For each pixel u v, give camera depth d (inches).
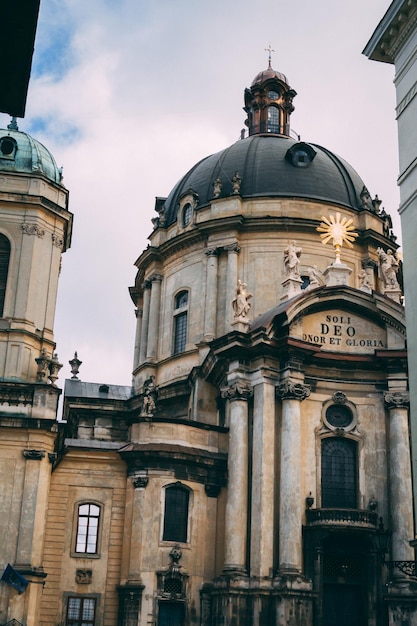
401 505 1566.2
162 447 1624.0
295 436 1578.5
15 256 1673.2
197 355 2000.5
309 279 1993.1
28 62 467.2
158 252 2201.0
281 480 1563.7
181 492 1633.9
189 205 2170.3
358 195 2164.1
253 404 1631.4
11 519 1492.4
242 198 2069.4
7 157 1753.2
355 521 1534.2
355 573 1556.3
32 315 1646.2
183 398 2007.9
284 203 2060.8
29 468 1521.9
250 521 1560.0
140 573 1547.7
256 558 1514.5
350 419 1656.0
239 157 2199.8
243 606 1492.4
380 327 1717.5
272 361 1638.8
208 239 2070.6
